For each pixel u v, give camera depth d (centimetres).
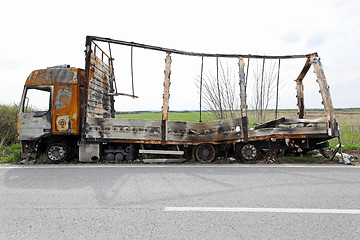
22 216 329
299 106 868
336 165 652
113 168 628
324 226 296
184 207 355
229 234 277
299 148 746
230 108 1020
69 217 324
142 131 711
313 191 425
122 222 308
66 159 732
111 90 912
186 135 721
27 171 596
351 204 365
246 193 415
